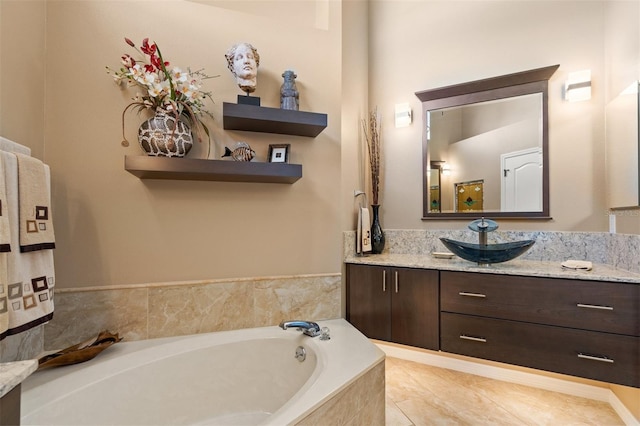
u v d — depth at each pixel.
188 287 1.82
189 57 1.86
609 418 1.76
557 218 2.25
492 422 1.72
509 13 2.41
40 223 1.27
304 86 2.10
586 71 2.14
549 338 1.73
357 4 2.77
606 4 2.10
